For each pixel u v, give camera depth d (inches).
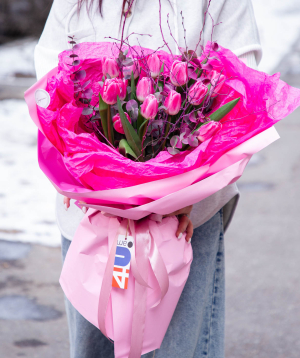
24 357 111.9
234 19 82.9
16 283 140.3
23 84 398.6
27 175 219.1
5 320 124.0
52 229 171.8
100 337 88.8
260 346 117.2
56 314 127.6
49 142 78.0
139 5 82.7
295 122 322.3
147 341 78.3
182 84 74.1
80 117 77.4
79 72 74.9
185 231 81.0
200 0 81.8
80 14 84.5
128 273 76.4
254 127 76.4
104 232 78.1
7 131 281.9
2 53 507.2
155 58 75.0
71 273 79.4
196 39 82.2
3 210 183.8
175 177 73.2
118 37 83.1
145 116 72.5
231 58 76.5
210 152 75.0
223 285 90.1
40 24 577.0
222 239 88.8
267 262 155.8
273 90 75.9
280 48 611.2
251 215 190.9
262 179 230.1
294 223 183.5
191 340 87.5
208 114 77.0
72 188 75.9
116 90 72.4
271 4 940.0
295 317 128.4
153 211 73.4
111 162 72.6
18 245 159.9
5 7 561.3
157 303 77.5
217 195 84.1
